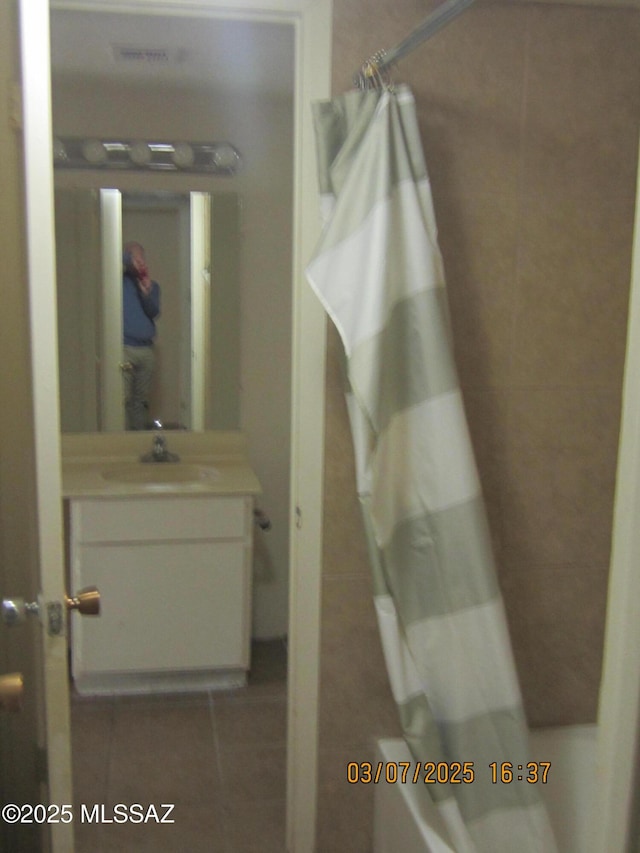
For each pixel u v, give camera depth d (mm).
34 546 1386
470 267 1887
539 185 1884
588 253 1933
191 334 3062
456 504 1593
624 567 866
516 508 2006
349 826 2051
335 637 1970
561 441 1998
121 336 3006
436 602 1645
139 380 3051
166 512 2754
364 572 1956
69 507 2875
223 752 2594
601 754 917
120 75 2773
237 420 3150
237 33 2320
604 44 1858
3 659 1534
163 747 2613
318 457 1896
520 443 1980
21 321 1354
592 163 1898
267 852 2127
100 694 2936
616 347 1983
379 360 1555
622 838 891
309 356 1859
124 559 2756
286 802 2180
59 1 1699
